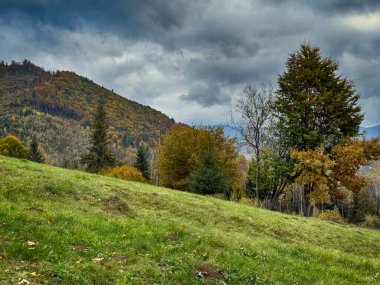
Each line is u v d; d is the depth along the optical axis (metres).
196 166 64.50
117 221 17.34
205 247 15.41
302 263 17.06
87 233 14.53
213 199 35.38
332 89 46.78
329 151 45.66
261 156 49.38
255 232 25.23
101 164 90.50
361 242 28.27
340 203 97.25
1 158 30.89
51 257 11.42
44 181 22.89
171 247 14.34
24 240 12.34
